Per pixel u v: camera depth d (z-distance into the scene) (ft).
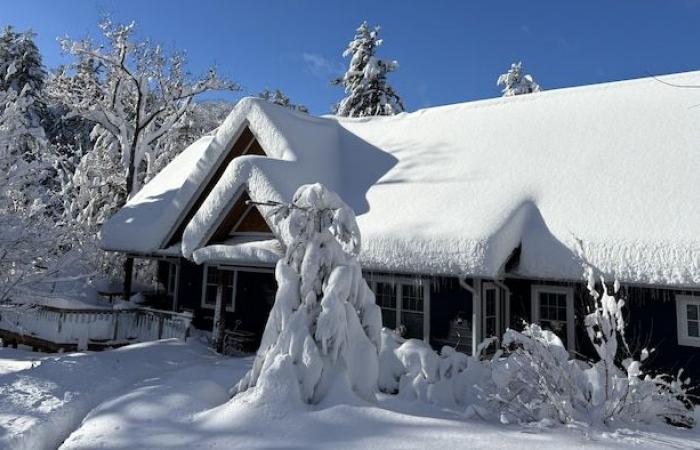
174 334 50.55
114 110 87.86
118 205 87.51
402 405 25.88
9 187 45.52
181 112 91.71
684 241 29.40
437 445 19.44
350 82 120.06
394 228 38.47
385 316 43.37
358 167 51.44
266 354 25.93
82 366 35.50
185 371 33.45
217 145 51.16
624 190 34.83
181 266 62.69
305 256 26.73
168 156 99.91
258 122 50.14
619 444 19.51
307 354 24.35
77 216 79.87
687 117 38.45
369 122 60.23
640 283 30.50
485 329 37.42
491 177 41.52
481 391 25.73
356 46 120.67
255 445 20.36
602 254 31.89
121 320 53.72
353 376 25.48
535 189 38.47
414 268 35.86
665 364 32.50
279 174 43.24
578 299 37.17
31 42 124.57
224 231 48.75
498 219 35.32
